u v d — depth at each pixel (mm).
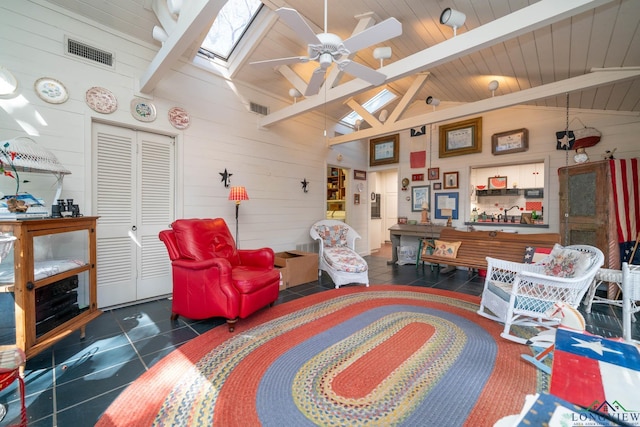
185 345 2168
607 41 2238
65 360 1953
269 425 1362
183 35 2148
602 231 3330
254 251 3178
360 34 1833
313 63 3885
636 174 3289
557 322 2188
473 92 4230
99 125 2828
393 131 4199
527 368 1843
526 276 2131
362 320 2627
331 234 4797
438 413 1438
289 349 2092
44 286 1875
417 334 2338
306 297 3350
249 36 3471
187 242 2650
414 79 4203
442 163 5293
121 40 2906
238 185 4016
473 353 2031
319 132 5355
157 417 1411
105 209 2871
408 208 5750
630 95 3178
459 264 4195
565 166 3875
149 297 3205
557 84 2828
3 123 2285
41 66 2453
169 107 3285
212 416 1418
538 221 4414
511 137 4477
